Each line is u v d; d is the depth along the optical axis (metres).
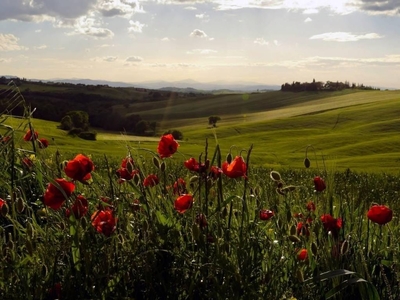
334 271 2.63
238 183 4.13
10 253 2.62
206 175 3.05
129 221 3.10
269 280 2.71
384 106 119.19
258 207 3.37
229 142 84.44
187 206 2.87
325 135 87.62
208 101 181.25
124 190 3.74
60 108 78.25
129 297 2.51
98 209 3.12
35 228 2.91
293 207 4.18
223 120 140.38
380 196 7.50
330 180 3.88
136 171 3.22
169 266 2.81
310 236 3.22
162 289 2.71
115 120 78.69
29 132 3.88
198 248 2.80
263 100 185.75
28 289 2.34
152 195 3.30
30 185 4.07
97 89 164.62
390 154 58.31
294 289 2.90
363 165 44.09
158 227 2.88
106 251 2.69
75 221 2.59
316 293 2.96
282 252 3.06
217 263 2.64
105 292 2.48
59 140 32.22
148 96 174.62
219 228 2.93
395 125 92.19
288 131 98.06
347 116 111.31
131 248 2.78
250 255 2.95
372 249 3.67
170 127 120.31
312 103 168.00
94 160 10.58
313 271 3.04
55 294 2.44
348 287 3.09
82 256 2.58
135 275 2.77
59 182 2.62
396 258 3.47
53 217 3.22
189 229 3.08
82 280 2.51
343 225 3.54
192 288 2.54
